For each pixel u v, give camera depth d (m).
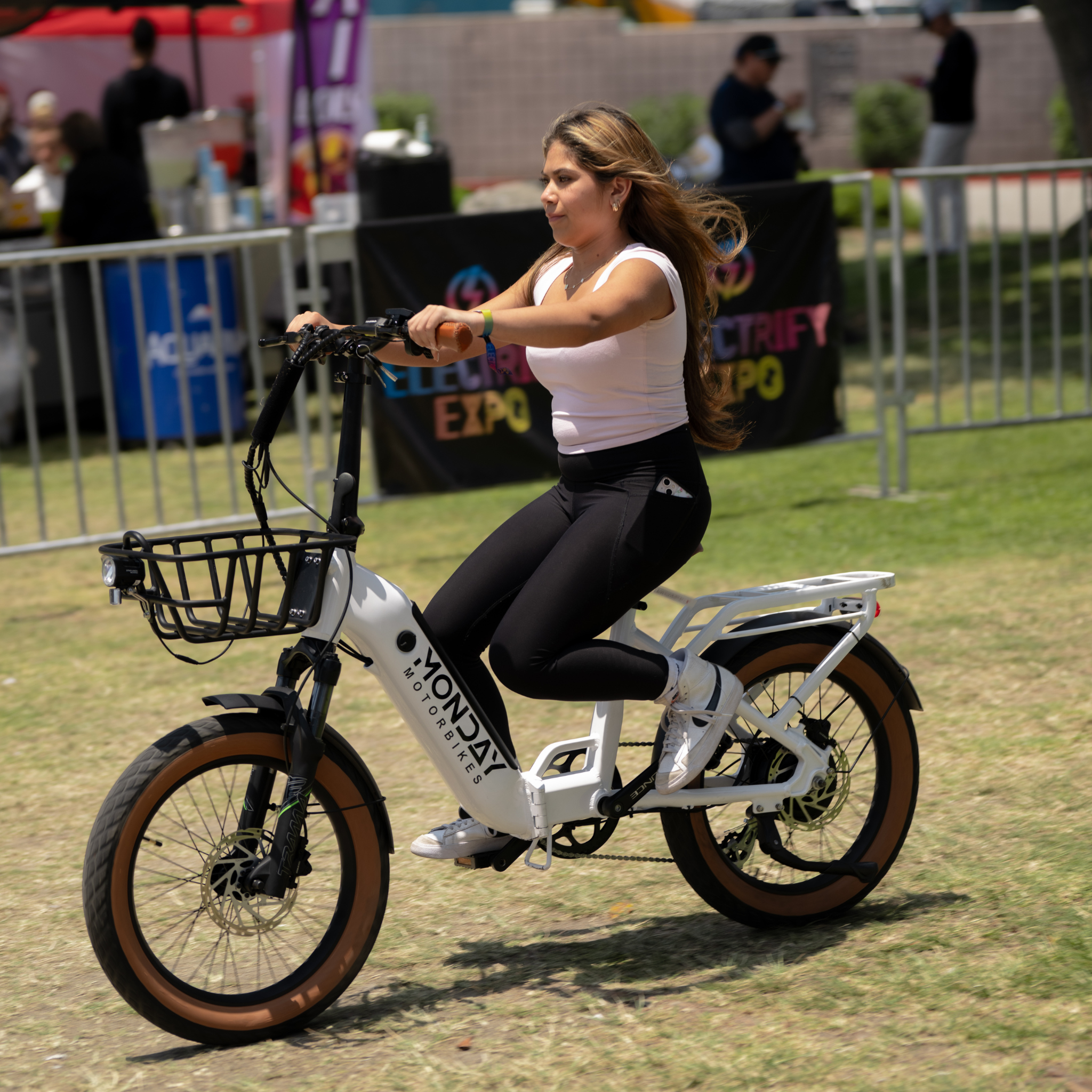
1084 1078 4.57
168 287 17.94
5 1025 5.37
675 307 5.30
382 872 5.35
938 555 11.59
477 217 12.05
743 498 14.08
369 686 9.42
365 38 24.09
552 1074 4.80
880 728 6.05
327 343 4.95
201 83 25.05
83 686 9.62
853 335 22.45
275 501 14.90
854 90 46.25
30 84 31.73
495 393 12.41
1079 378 18.78
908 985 5.27
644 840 6.85
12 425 18.86
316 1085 4.82
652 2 54.59
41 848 7.09
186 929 6.02
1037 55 45.31
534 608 5.30
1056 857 6.29
